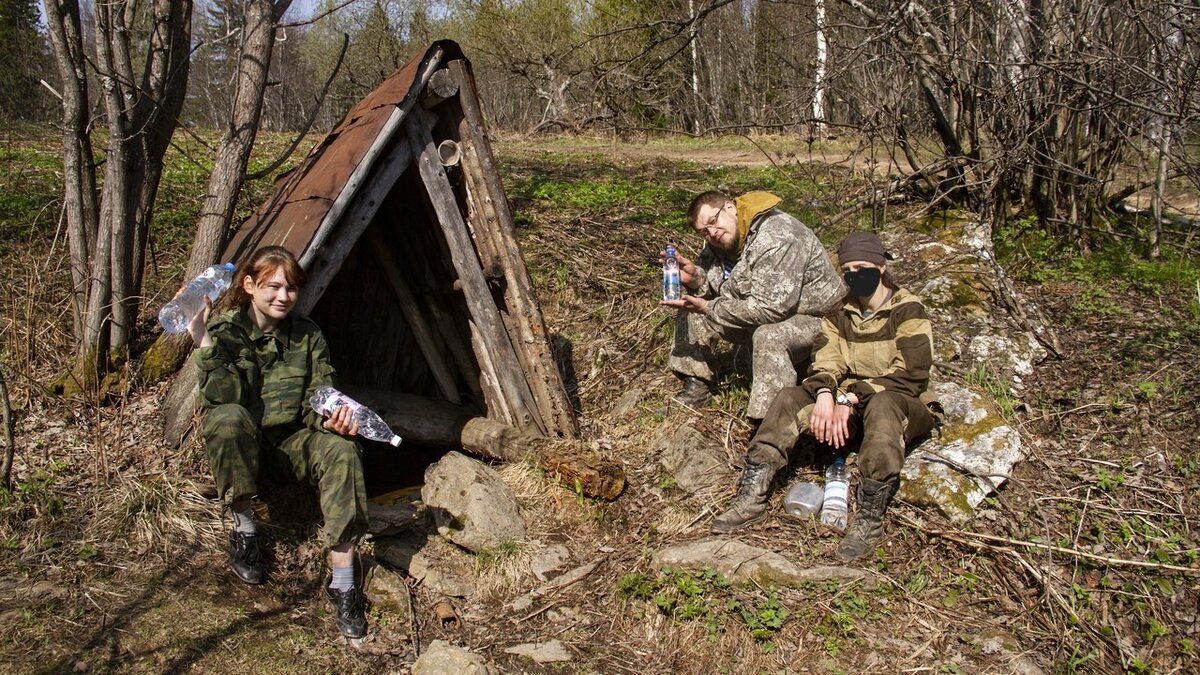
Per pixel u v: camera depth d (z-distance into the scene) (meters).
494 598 4.07
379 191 4.58
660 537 4.29
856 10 7.75
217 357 3.83
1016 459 4.29
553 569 4.21
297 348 4.04
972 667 3.44
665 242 7.49
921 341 4.10
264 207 5.94
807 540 4.05
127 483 4.33
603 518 4.48
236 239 5.59
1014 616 3.66
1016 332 5.41
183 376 4.84
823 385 4.12
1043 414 4.73
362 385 5.56
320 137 16.31
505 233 4.93
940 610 3.69
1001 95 6.80
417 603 3.99
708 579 3.84
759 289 4.49
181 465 4.47
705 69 15.94
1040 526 3.99
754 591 3.78
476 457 5.22
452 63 4.70
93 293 5.10
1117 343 5.34
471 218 4.99
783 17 10.55
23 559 3.83
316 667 3.51
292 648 3.59
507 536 4.30
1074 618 3.55
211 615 3.66
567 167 11.57
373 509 4.46
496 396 5.10
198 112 21.31
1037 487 4.21
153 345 5.29
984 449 4.26
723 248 4.77
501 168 11.26
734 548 3.97
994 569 3.83
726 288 4.65
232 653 3.49
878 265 4.21
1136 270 6.48
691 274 5.04
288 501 4.29
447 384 5.44
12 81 15.46
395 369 5.80
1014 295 5.80
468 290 4.84
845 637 3.56
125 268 5.18
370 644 3.72
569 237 7.54
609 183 9.72
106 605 3.63
